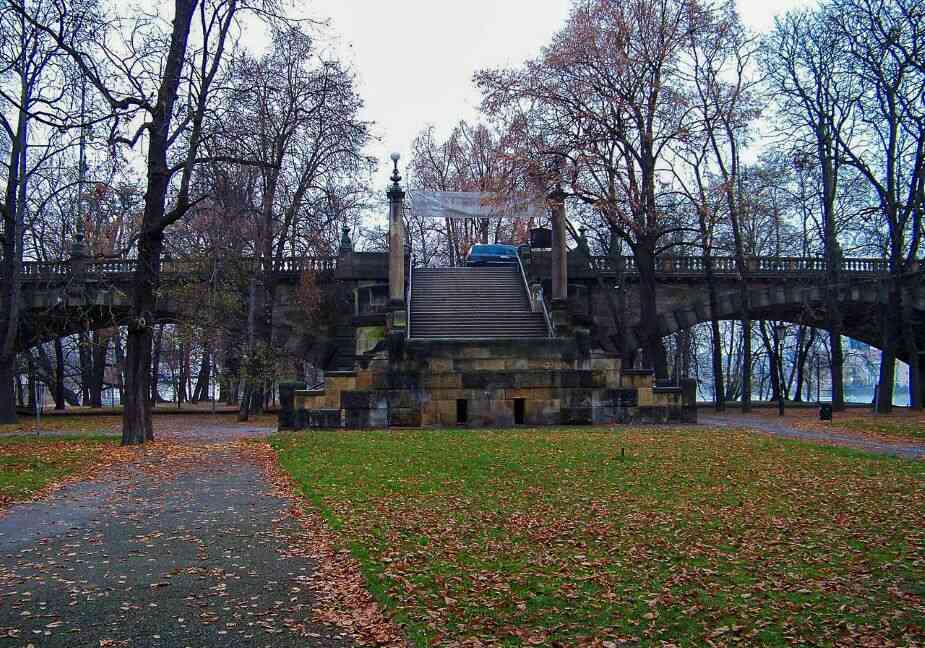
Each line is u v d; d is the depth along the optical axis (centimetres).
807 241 5156
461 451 2095
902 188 3962
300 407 2983
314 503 1394
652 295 3691
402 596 855
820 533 1156
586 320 3575
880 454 2073
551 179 3522
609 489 1531
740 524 1218
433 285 3938
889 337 3838
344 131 4188
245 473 1817
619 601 845
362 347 3597
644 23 3556
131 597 869
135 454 2172
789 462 1898
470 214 3994
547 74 3641
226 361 4309
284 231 4309
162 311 4241
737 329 7281
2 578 944
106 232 4231
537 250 4378
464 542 1099
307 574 958
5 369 3669
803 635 745
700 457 1980
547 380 3088
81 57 2334
